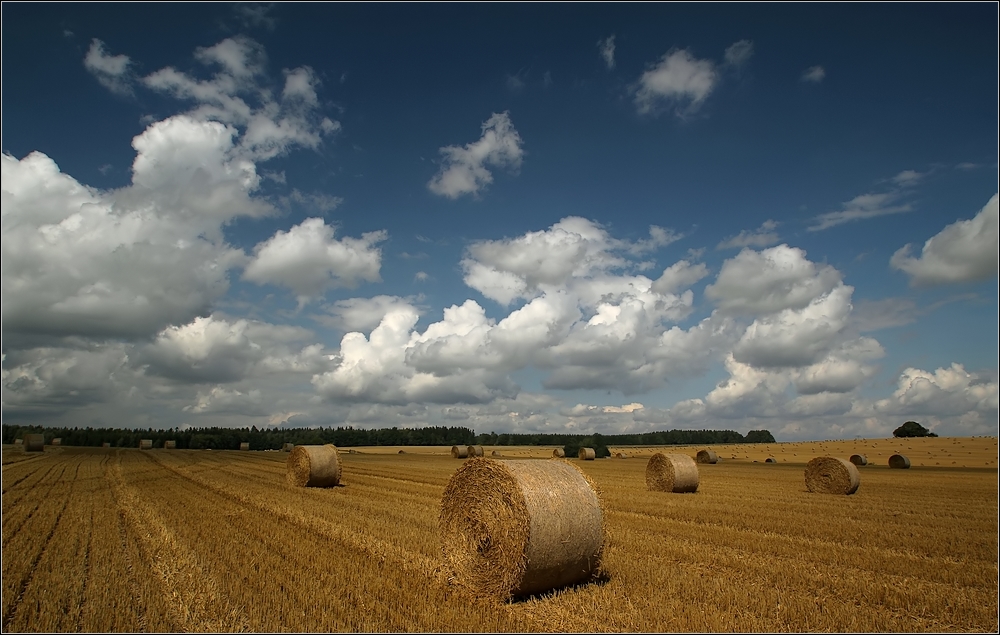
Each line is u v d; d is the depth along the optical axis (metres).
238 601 9.17
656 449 103.94
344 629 8.06
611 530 15.70
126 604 9.03
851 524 17.23
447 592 10.17
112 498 22.36
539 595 10.15
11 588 9.94
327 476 28.22
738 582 10.51
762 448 100.62
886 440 111.31
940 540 14.79
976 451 78.12
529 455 81.62
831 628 8.37
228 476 34.16
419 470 43.09
